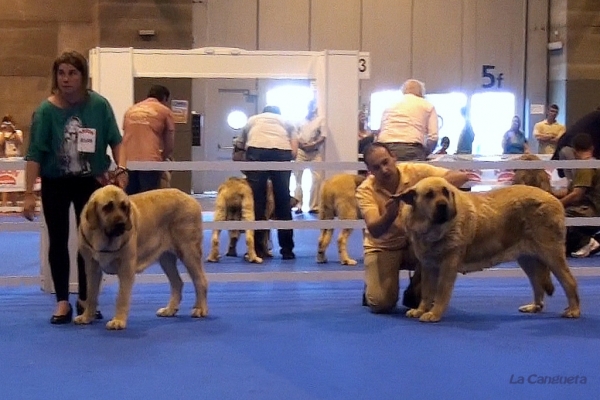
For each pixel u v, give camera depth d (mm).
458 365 4539
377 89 19141
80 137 5578
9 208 14438
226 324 5676
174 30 17469
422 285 5898
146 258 5621
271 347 4973
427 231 5547
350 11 18984
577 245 9281
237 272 7844
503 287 7352
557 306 6414
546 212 5832
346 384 4152
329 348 4949
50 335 5301
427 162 7211
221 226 7023
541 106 19328
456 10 19219
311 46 18922
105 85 10594
